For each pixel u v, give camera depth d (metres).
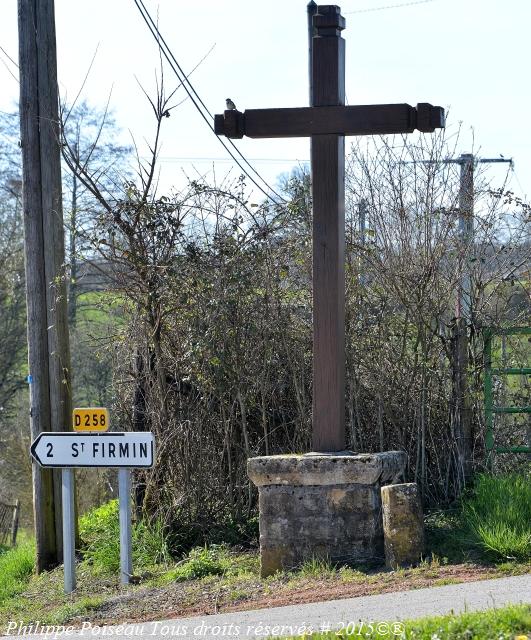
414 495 8.13
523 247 10.33
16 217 30.11
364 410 10.16
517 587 6.92
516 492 8.83
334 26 8.70
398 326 10.08
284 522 8.45
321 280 8.67
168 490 10.35
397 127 8.54
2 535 23.02
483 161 11.95
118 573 9.57
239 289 9.94
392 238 10.09
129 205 10.05
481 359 10.23
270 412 10.39
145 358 10.38
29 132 10.71
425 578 7.55
